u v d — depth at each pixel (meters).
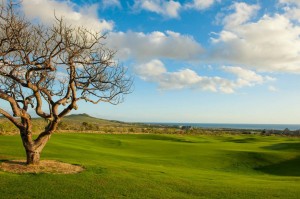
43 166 21.42
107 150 42.94
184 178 22.45
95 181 18.80
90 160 28.25
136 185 18.69
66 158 28.66
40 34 19.83
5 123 52.94
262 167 39.00
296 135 112.44
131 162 31.48
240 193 18.30
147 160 34.94
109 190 17.17
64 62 20.22
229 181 22.83
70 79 20.45
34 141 21.38
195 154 43.44
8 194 15.21
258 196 17.70
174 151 46.62
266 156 43.16
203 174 26.72
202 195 17.61
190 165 35.34
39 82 20.31
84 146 43.59
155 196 16.70
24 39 19.34
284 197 17.59
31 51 19.30
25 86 19.77
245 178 25.95
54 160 24.98
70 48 19.83
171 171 26.17
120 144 52.00
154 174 22.83
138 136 72.56
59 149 35.81
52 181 17.95
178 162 36.03
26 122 20.84
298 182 23.81
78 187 17.23
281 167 39.06
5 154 28.16
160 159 36.94
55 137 50.81
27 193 15.56
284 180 25.66
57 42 19.89
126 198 15.98
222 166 37.28
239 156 42.62
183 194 17.56
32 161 21.25
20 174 18.94
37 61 19.91
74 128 81.75
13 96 20.98
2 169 19.75
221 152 45.50
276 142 70.62
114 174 21.27
